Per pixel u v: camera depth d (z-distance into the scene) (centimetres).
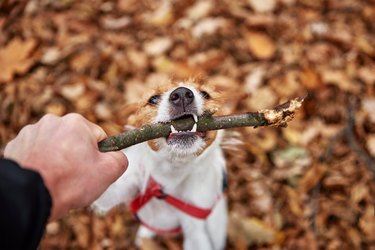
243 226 66
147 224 59
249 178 70
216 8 86
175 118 43
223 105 55
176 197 53
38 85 78
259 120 37
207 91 51
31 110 76
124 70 80
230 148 57
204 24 84
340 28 83
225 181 58
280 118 37
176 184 51
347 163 70
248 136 72
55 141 29
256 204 68
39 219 25
